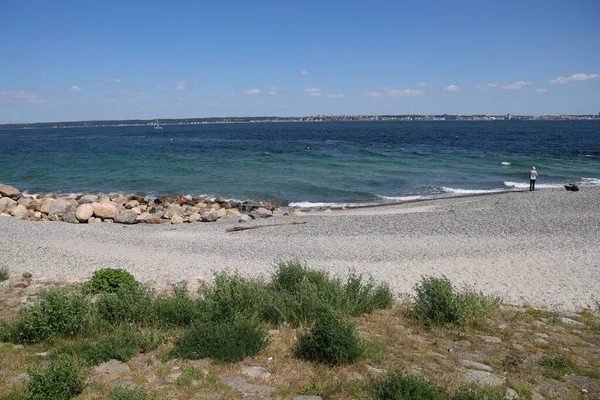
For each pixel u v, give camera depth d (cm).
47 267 1486
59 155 6406
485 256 1622
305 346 738
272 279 1214
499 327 929
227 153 6338
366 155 5941
